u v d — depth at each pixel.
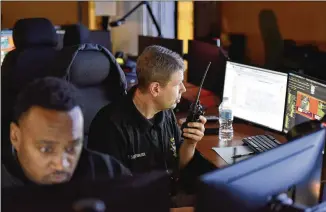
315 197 1.37
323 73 3.30
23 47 2.35
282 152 1.21
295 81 2.45
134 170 2.13
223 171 1.07
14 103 1.27
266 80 2.64
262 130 2.83
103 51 2.40
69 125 1.18
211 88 3.43
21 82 2.20
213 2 5.54
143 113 2.17
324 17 4.53
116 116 2.13
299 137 1.29
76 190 0.94
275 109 2.61
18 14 5.30
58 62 2.30
